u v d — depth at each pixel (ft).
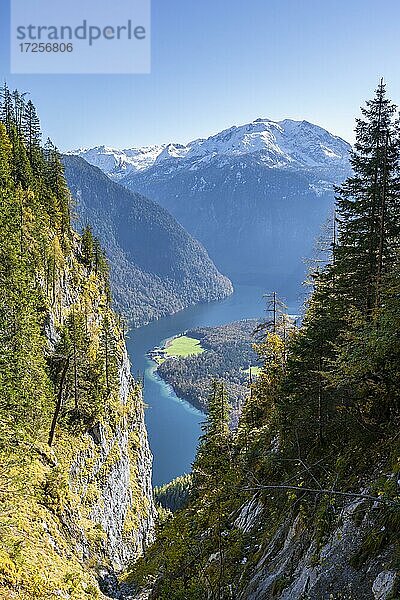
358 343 49.34
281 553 51.88
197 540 83.20
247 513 72.95
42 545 90.84
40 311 169.99
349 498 43.88
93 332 227.81
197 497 98.32
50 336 173.68
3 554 75.31
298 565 45.32
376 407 53.52
